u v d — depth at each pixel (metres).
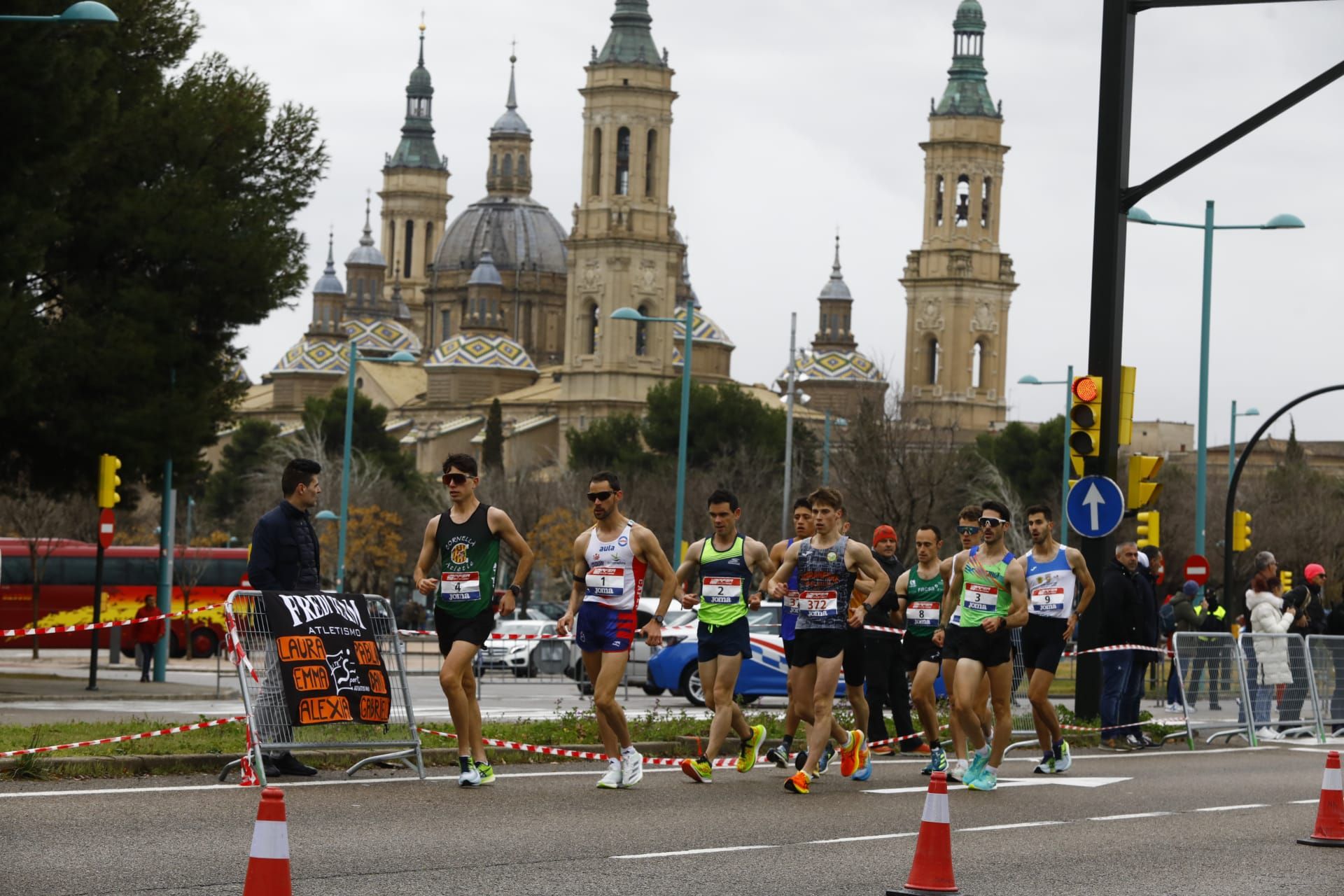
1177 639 70.50
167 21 112.81
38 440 102.19
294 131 115.81
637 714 74.44
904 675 62.47
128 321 101.00
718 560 49.94
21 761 44.25
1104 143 68.31
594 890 31.89
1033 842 40.22
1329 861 38.75
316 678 45.06
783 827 41.09
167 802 40.88
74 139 94.00
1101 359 68.38
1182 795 50.91
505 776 49.38
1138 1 67.94
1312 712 76.81
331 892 31.03
